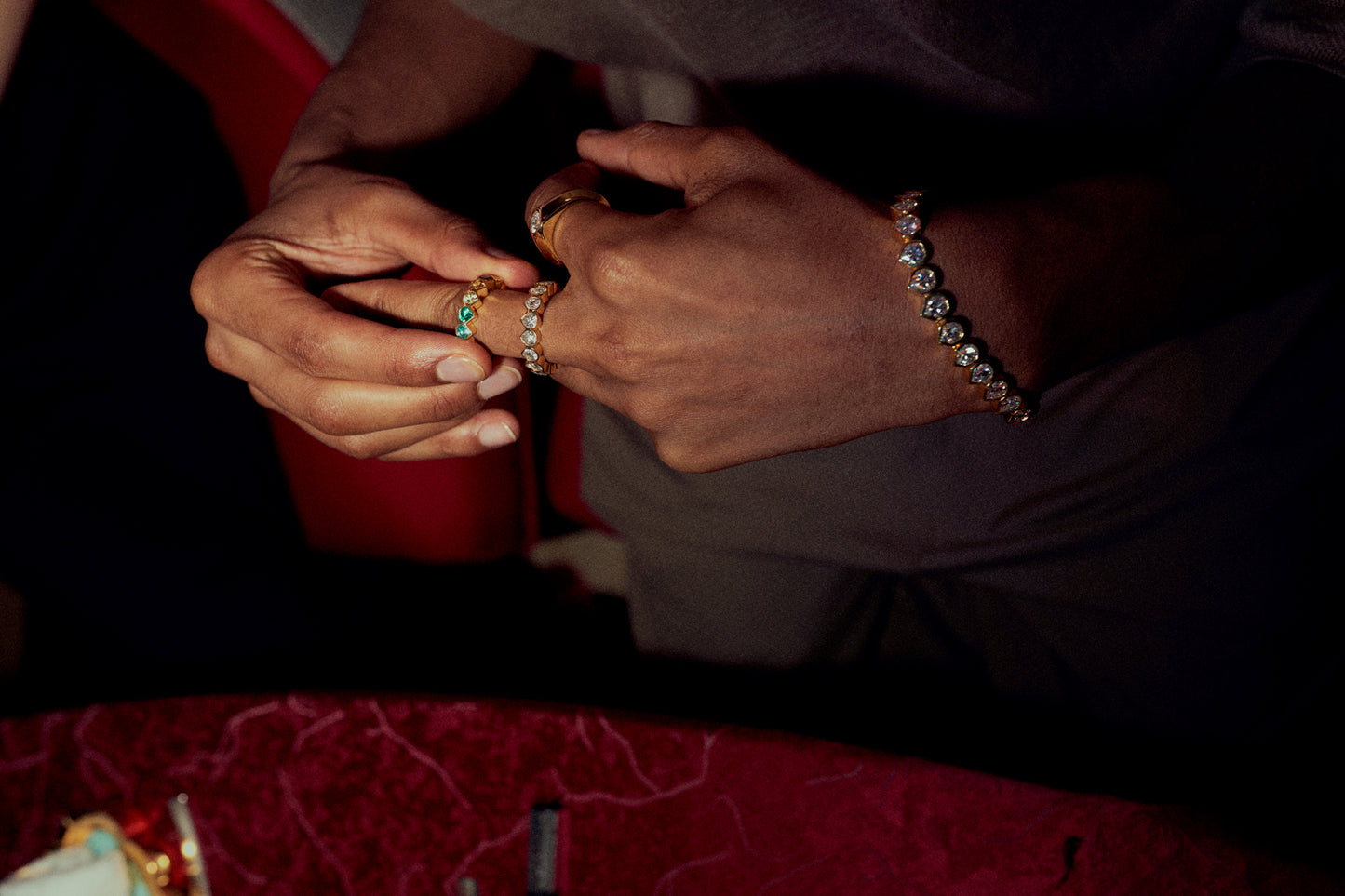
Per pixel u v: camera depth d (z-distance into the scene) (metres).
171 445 0.61
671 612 0.56
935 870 0.41
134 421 0.60
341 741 0.43
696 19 0.44
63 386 0.59
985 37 0.42
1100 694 0.51
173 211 0.60
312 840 0.44
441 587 0.70
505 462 0.59
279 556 0.61
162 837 0.44
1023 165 0.45
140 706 0.43
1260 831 0.39
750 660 0.55
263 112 0.55
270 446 0.65
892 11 0.42
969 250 0.37
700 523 0.52
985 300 0.38
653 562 0.55
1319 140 0.41
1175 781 0.50
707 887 0.43
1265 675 0.49
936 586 0.53
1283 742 0.50
